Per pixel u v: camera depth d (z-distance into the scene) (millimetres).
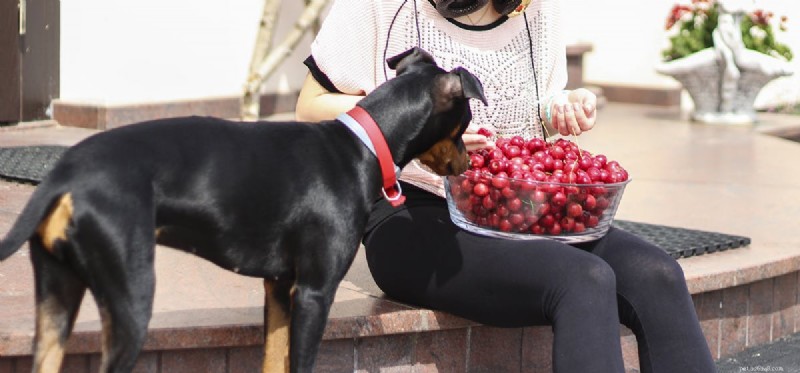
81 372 3666
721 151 9195
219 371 3834
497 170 3771
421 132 3539
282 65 9891
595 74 13352
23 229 2863
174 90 8891
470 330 4301
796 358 5031
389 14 4117
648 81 12977
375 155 3467
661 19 12789
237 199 3191
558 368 3479
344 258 3387
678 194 7121
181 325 3748
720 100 11289
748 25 11430
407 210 4082
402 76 3596
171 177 3088
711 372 3650
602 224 3842
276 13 9203
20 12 7973
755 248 5469
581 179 3748
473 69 4176
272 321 3527
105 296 2992
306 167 3322
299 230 3314
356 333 3969
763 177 7887
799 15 12875
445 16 4105
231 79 9383
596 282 3537
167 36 8789
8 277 4293
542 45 4352
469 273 3799
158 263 4637
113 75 8445
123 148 3045
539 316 3682
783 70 11102
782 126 11180
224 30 9266
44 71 8203
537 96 4344
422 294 4000
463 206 3832
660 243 5312
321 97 4168
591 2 13273
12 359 3594
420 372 4199
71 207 2930
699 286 4734
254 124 3371
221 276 4488
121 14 8461
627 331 4684
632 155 8859
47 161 6617
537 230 3820
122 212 2957
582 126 4129
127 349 2994
